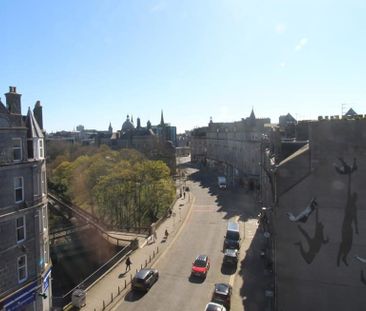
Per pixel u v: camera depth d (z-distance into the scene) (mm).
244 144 103500
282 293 26047
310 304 25344
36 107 34000
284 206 25984
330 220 24828
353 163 24094
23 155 28172
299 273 25641
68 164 92375
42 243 30594
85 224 55875
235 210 69812
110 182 71688
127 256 44031
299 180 25594
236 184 106062
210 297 33094
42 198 30688
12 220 27047
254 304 31406
